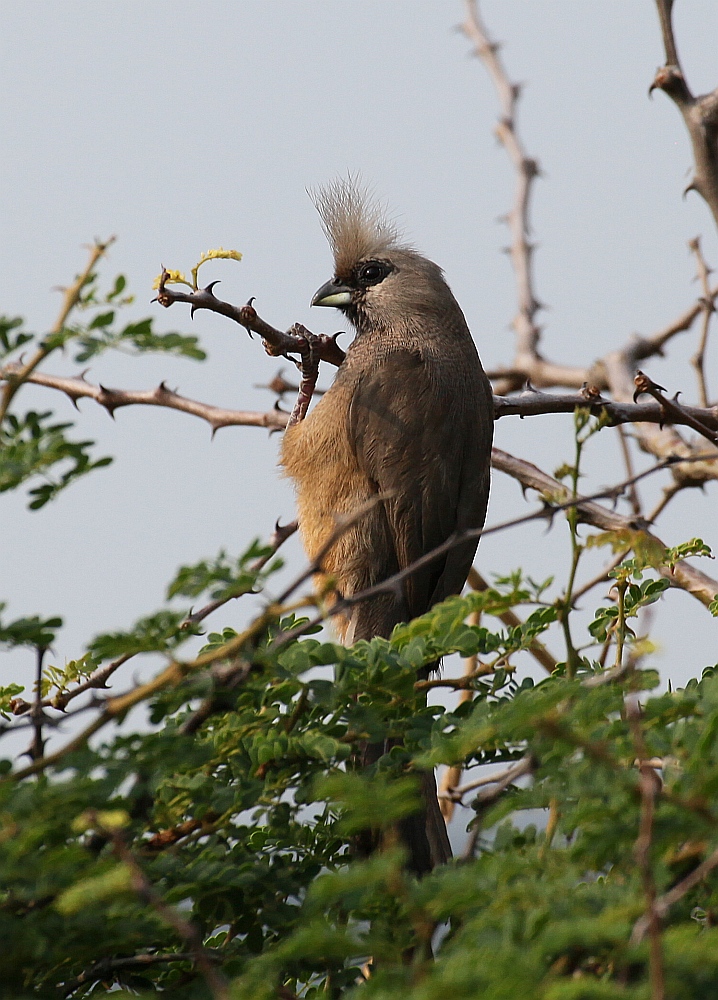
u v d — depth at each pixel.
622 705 4.05
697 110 8.39
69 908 3.22
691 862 3.81
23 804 3.60
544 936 3.07
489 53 13.33
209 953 4.20
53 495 4.30
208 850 4.41
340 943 3.36
